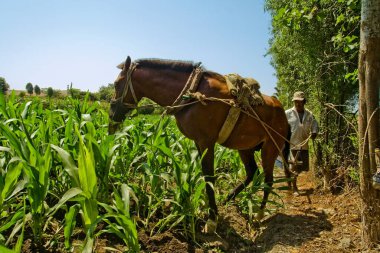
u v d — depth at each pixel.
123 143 4.39
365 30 3.18
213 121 3.87
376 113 3.20
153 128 4.80
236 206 4.72
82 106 5.18
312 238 3.76
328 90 5.62
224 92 3.95
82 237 3.39
